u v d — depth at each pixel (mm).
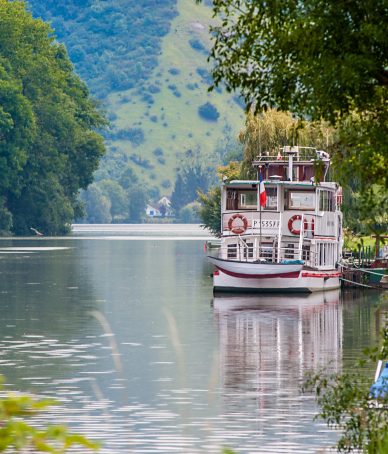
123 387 65062
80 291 141625
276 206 133750
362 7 38594
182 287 148625
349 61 38375
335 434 51844
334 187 135125
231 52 40656
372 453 39281
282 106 40531
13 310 114625
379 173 41281
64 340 88312
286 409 58094
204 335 92125
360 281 142125
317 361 76000
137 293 138250
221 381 67375
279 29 39406
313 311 112312
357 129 41656
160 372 71000
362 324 99875
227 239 134750
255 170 185250
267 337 90375
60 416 56000
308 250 134500
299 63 39281
